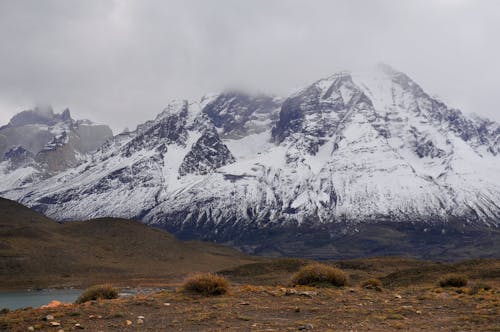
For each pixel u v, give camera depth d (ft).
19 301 322.55
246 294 118.21
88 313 94.17
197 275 123.34
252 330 77.05
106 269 570.87
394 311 92.99
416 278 259.19
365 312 92.63
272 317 89.30
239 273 463.01
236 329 78.28
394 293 129.90
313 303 105.09
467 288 140.87
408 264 464.24
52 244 615.57
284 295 116.16
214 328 79.71
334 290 130.41
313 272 143.02
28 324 83.25
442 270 270.67
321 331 75.51
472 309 95.55
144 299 111.65
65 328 80.02
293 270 458.09
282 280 399.24
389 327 78.28
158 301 107.86
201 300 108.78
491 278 230.68
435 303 105.91
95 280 505.66
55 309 100.07
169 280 517.55
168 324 83.51
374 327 78.33
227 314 90.99
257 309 96.99
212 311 94.79
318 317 87.61
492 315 86.02
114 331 78.33
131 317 90.12
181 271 602.03
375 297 116.37
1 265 518.37
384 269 442.09
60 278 510.58
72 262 571.69
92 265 575.79
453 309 96.73
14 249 565.53
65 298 343.67
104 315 91.86
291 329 76.89
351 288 138.72
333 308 97.76
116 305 103.71
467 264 279.69
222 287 118.62
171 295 116.67
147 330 79.00
